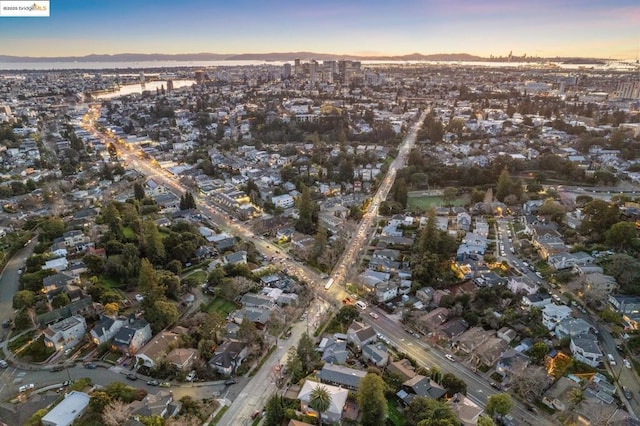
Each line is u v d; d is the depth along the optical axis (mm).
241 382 110562
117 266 153625
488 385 111188
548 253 172375
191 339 122688
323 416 95625
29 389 105625
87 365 114875
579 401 100438
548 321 132250
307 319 137500
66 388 105375
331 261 173250
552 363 116312
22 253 176875
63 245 172625
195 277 159000
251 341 121125
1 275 159750
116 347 120062
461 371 116062
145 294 139250
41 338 122000
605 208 184875
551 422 99562
